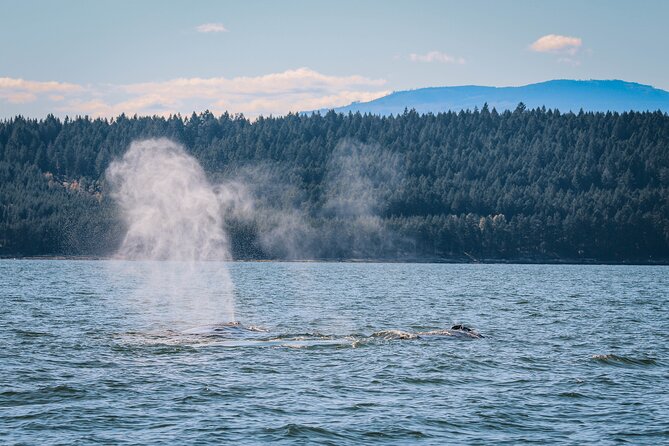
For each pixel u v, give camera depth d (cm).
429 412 5928
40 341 8962
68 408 5909
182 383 6738
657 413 5978
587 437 5388
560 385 6881
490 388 6744
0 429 5391
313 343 8888
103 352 8212
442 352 8438
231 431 5400
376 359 7931
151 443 5150
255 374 7138
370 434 5394
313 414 5834
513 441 5294
